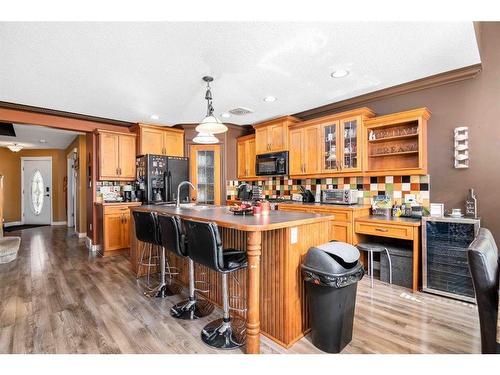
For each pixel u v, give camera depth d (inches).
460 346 72.9
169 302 102.3
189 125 200.5
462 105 115.4
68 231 266.8
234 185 211.0
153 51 91.5
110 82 118.3
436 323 85.4
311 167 155.7
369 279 125.5
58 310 95.1
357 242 128.8
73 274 135.0
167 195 186.1
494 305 50.8
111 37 82.7
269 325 78.6
